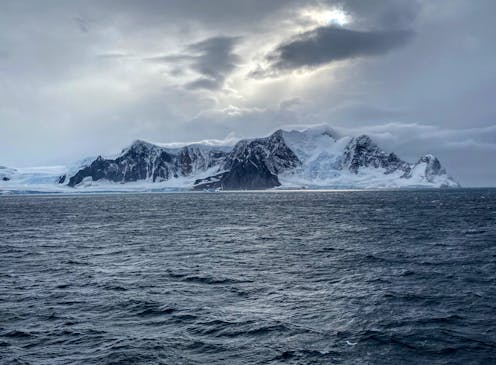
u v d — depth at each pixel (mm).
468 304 29234
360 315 27188
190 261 49688
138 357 20969
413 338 22906
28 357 21172
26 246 65062
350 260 48406
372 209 151625
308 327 25062
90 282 38531
